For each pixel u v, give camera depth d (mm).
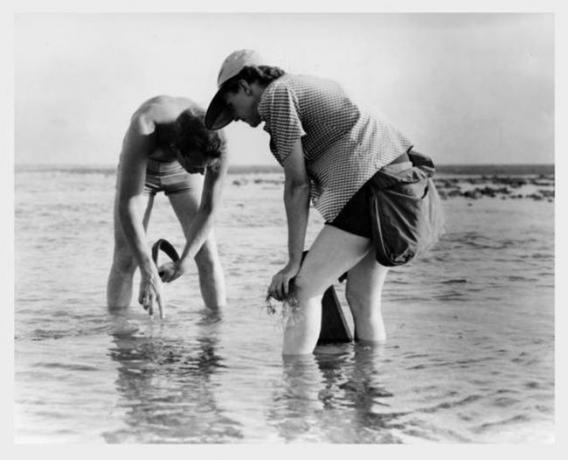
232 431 3426
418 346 4469
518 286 5680
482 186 9586
